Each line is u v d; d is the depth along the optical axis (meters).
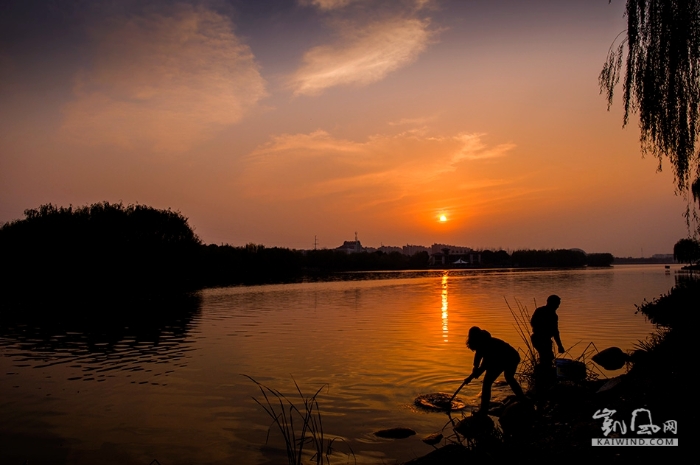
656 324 20.72
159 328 21.97
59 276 51.91
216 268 77.12
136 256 57.34
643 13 11.43
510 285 56.19
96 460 7.57
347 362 13.98
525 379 11.34
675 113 10.98
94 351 16.41
